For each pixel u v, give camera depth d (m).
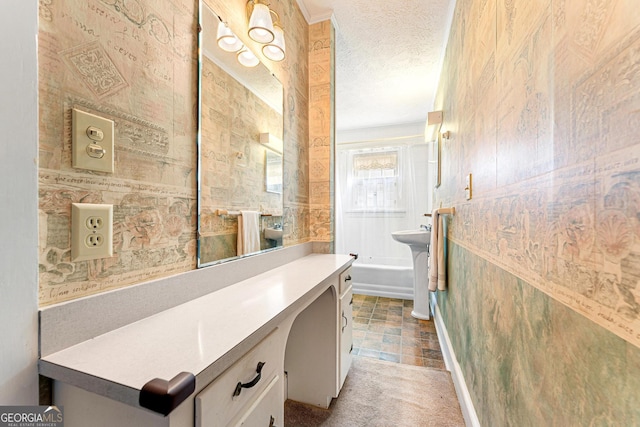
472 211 1.32
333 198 1.92
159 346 0.55
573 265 0.54
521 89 0.78
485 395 1.08
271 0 1.35
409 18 1.84
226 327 0.65
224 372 0.56
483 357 1.12
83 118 0.57
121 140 0.65
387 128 3.99
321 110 1.84
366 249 3.86
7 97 0.46
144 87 0.71
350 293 1.63
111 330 0.61
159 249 0.75
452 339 1.78
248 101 1.21
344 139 4.18
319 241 1.84
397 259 3.74
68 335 0.54
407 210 3.73
